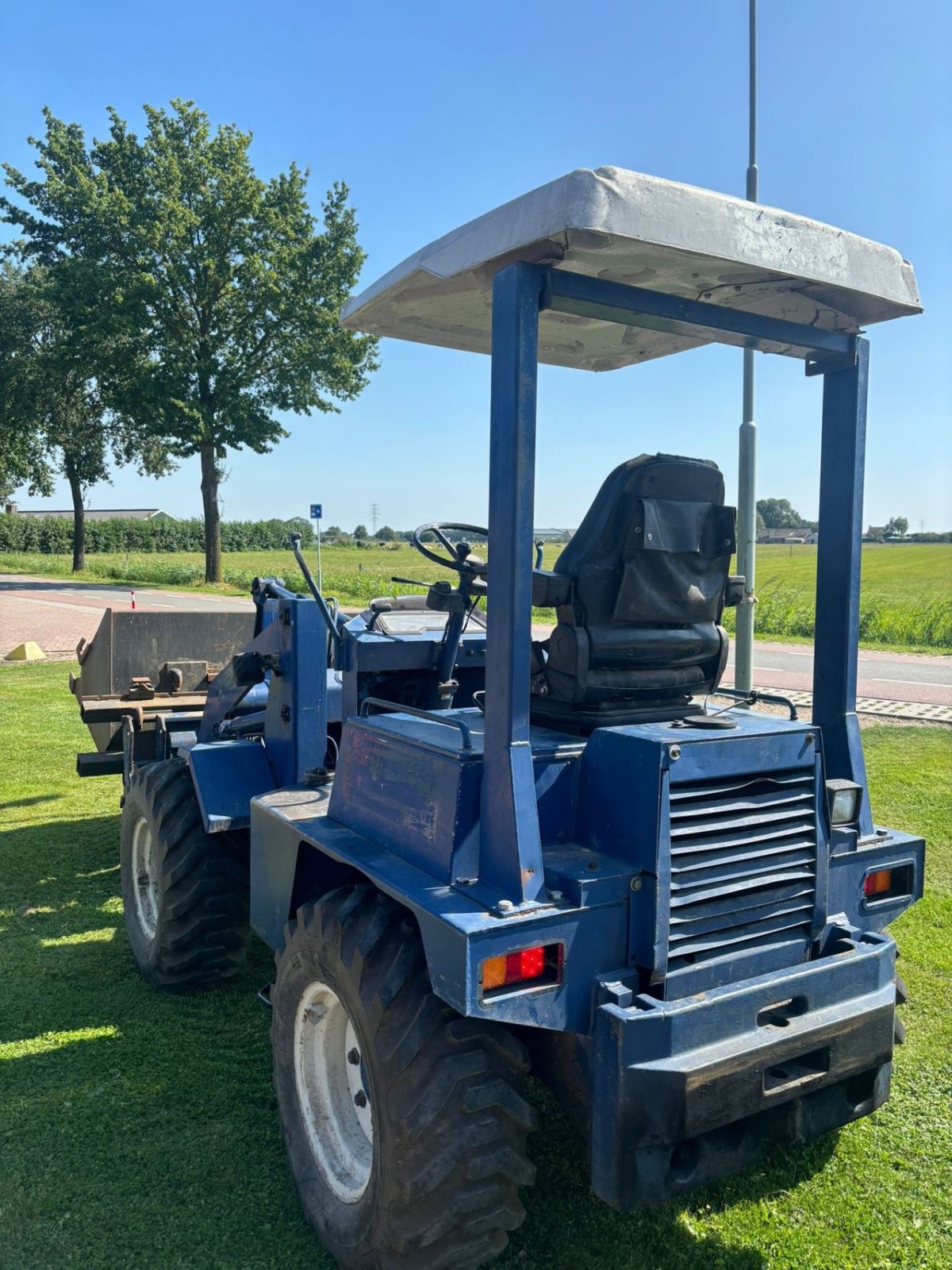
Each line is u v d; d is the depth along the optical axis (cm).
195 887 384
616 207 198
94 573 4334
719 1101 212
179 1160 297
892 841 279
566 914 212
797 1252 259
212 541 3650
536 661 271
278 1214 275
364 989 231
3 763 848
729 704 375
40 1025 382
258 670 390
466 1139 216
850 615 278
